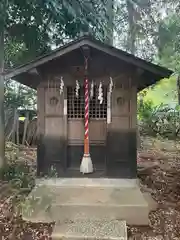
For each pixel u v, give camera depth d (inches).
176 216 144.3
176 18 331.6
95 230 122.6
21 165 218.4
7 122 350.3
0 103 194.5
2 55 192.2
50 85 175.2
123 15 349.1
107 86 172.7
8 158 256.5
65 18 210.7
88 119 172.2
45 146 176.2
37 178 173.6
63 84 172.7
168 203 162.1
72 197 146.7
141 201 142.2
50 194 148.3
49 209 137.3
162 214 146.8
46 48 237.8
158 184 200.4
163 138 450.6
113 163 174.1
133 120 172.9
